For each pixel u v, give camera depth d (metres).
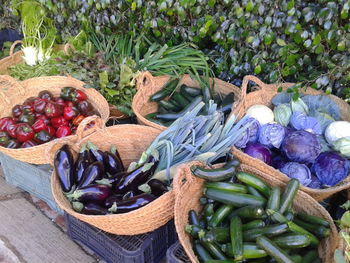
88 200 1.70
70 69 2.62
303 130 1.97
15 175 2.44
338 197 1.96
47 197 2.31
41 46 3.04
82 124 1.96
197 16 2.39
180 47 2.62
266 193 1.68
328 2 1.89
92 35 2.99
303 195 1.68
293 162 1.92
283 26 2.06
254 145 2.02
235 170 1.74
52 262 2.01
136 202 1.65
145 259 1.79
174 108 2.49
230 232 1.49
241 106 2.14
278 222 1.48
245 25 2.14
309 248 1.54
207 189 1.69
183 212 1.64
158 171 1.87
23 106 2.39
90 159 1.90
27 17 3.12
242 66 2.38
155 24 2.52
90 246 1.97
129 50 2.76
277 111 2.19
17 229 2.21
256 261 1.44
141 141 2.15
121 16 2.68
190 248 1.44
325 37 1.97
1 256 2.05
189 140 1.93
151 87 2.49
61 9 2.98
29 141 2.17
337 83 2.16
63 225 2.24
